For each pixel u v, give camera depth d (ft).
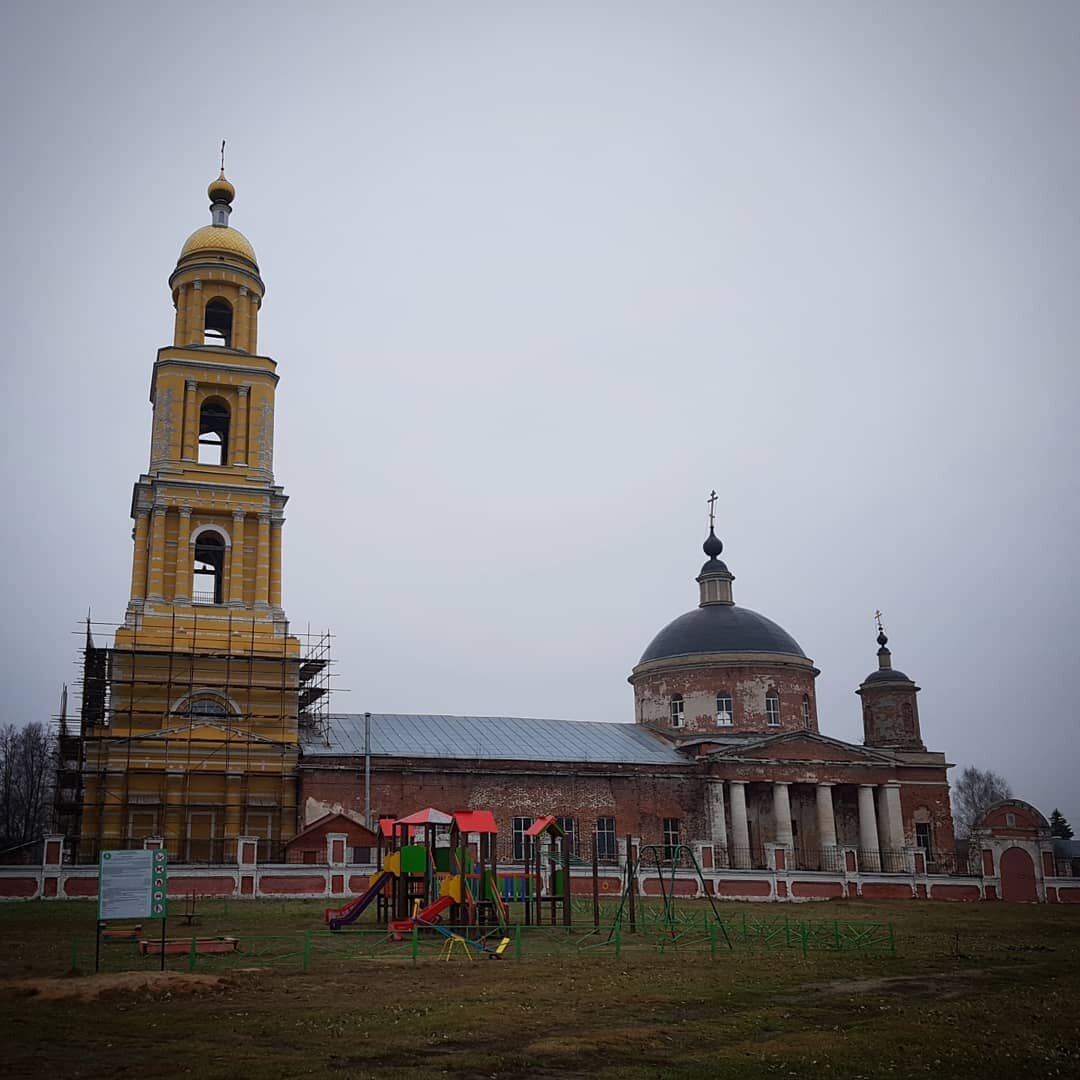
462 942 99.91
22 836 303.68
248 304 205.57
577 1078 48.96
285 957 89.45
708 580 255.50
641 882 176.04
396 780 195.11
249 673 186.80
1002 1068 52.06
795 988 76.33
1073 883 205.67
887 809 224.12
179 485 189.98
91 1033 56.49
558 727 233.35
